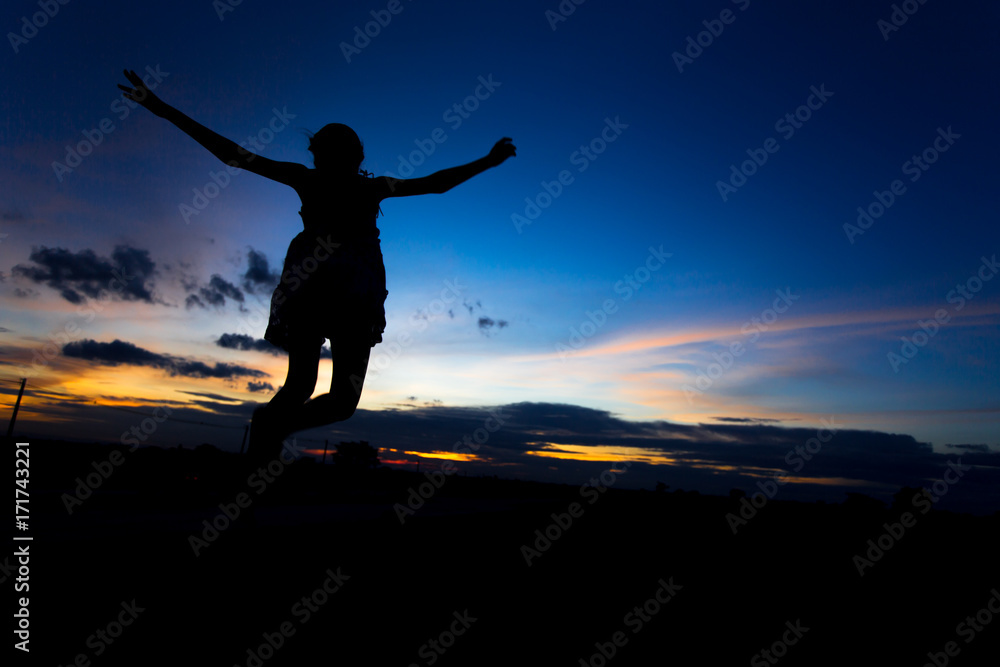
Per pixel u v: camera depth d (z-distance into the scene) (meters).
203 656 1.51
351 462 31.58
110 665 1.38
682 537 5.13
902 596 3.35
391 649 1.77
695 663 1.98
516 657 1.85
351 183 2.12
